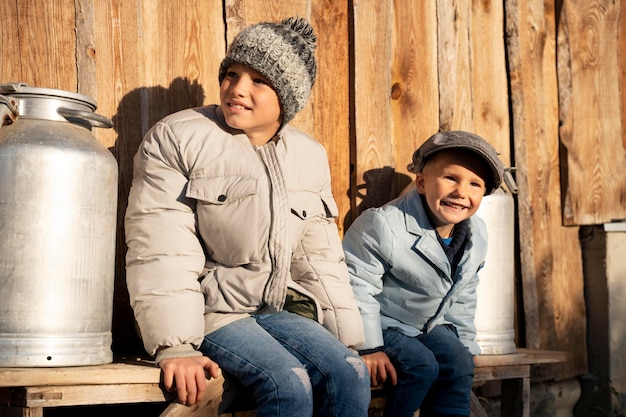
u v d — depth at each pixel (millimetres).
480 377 3357
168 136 2709
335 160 3574
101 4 3047
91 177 2578
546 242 4156
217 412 2588
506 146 4055
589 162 4273
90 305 2584
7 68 2885
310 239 2912
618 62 4414
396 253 3139
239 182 2684
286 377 2488
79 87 2988
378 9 3666
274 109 2785
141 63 3123
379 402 3203
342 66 3605
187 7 3225
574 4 4277
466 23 3932
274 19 3422
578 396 4301
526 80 4113
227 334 2621
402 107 3742
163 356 2496
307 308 2852
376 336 3053
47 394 2365
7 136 2521
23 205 2490
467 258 3225
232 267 2717
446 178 3160
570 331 4230
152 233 2607
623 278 4301
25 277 2488
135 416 3172
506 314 3646
